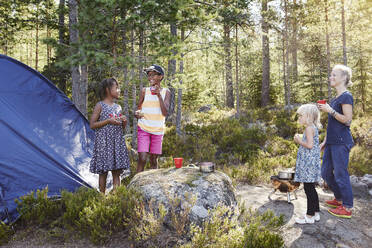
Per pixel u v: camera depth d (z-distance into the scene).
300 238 2.85
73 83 6.38
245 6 8.42
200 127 9.46
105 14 4.86
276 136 7.82
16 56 22.14
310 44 11.90
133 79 5.46
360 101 12.21
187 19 5.88
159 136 3.93
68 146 3.95
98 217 2.89
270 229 2.85
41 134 3.66
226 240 2.48
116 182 3.66
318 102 3.39
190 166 3.72
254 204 3.81
